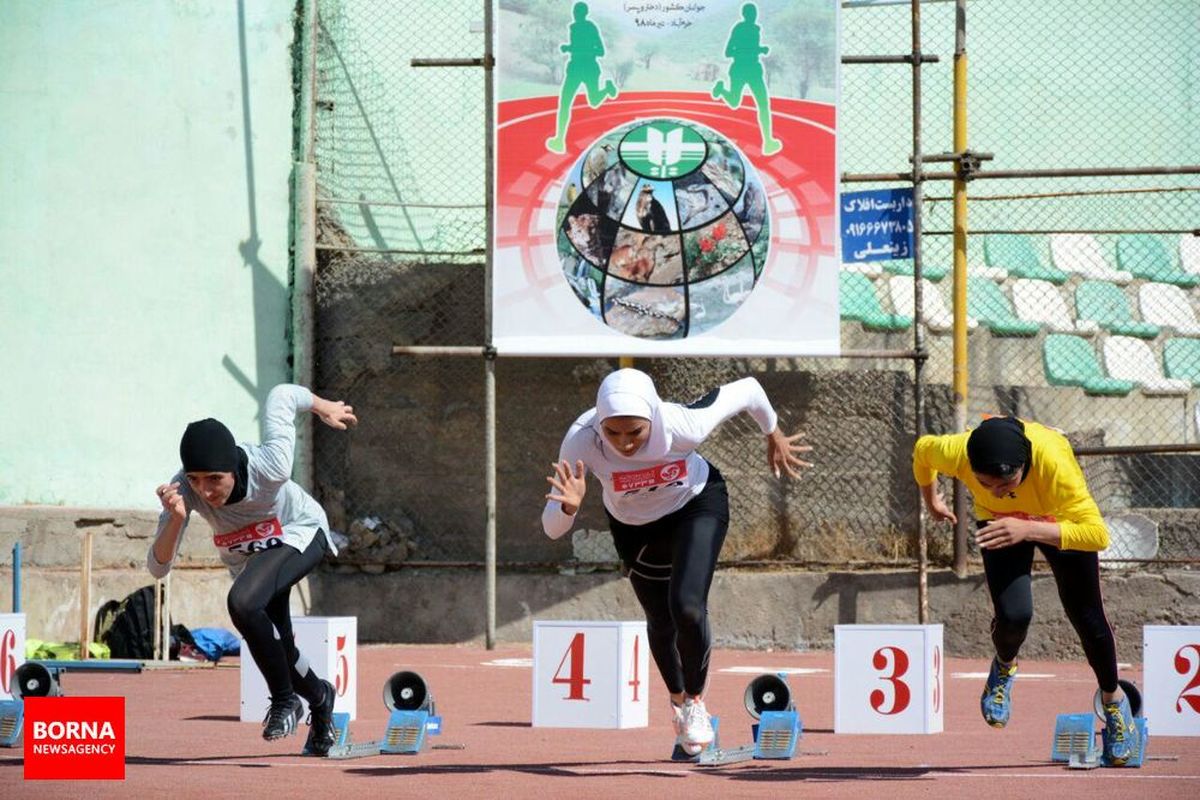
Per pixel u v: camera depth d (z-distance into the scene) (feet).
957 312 61.31
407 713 31.78
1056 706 42.75
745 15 60.18
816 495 63.62
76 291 65.05
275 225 67.77
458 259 69.41
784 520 63.67
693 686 28.71
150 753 31.27
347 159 69.15
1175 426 69.56
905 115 76.33
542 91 60.29
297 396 29.25
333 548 29.99
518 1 60.49
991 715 29.35
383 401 66.54
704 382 64.69
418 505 66.08
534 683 33.37
